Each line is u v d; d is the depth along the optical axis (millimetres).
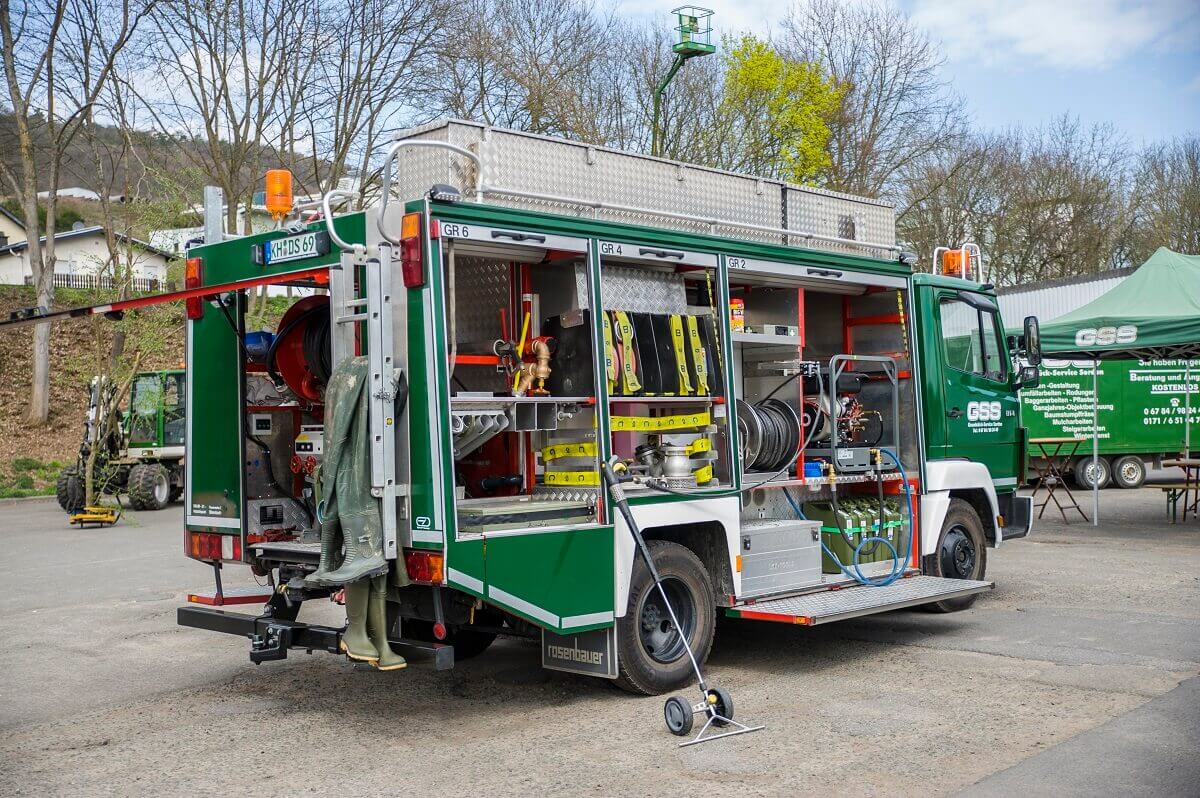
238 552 6430
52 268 27266
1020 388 9758
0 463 24891
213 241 6602
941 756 4906
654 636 6289
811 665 6902
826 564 7895
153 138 25750
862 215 8344
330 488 5309
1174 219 40719
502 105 27719
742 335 7238
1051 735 5195
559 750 5160
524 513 5676
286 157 26453
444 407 5273
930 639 7598
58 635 8273
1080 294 25062
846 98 30109
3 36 25828
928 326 8633
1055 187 40625
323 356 6238
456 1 26312
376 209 5457
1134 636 7441
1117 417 20438
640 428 6305
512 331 6438
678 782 4645
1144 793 4375
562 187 6293
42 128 27172
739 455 6828
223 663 7316
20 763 5160
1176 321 12391
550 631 5816
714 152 27281
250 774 4930
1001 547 12258
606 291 6293
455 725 5672
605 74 28062
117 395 18219
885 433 8484
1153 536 13234
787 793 4469
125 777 4926
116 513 18000
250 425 6484
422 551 5266
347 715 5926
